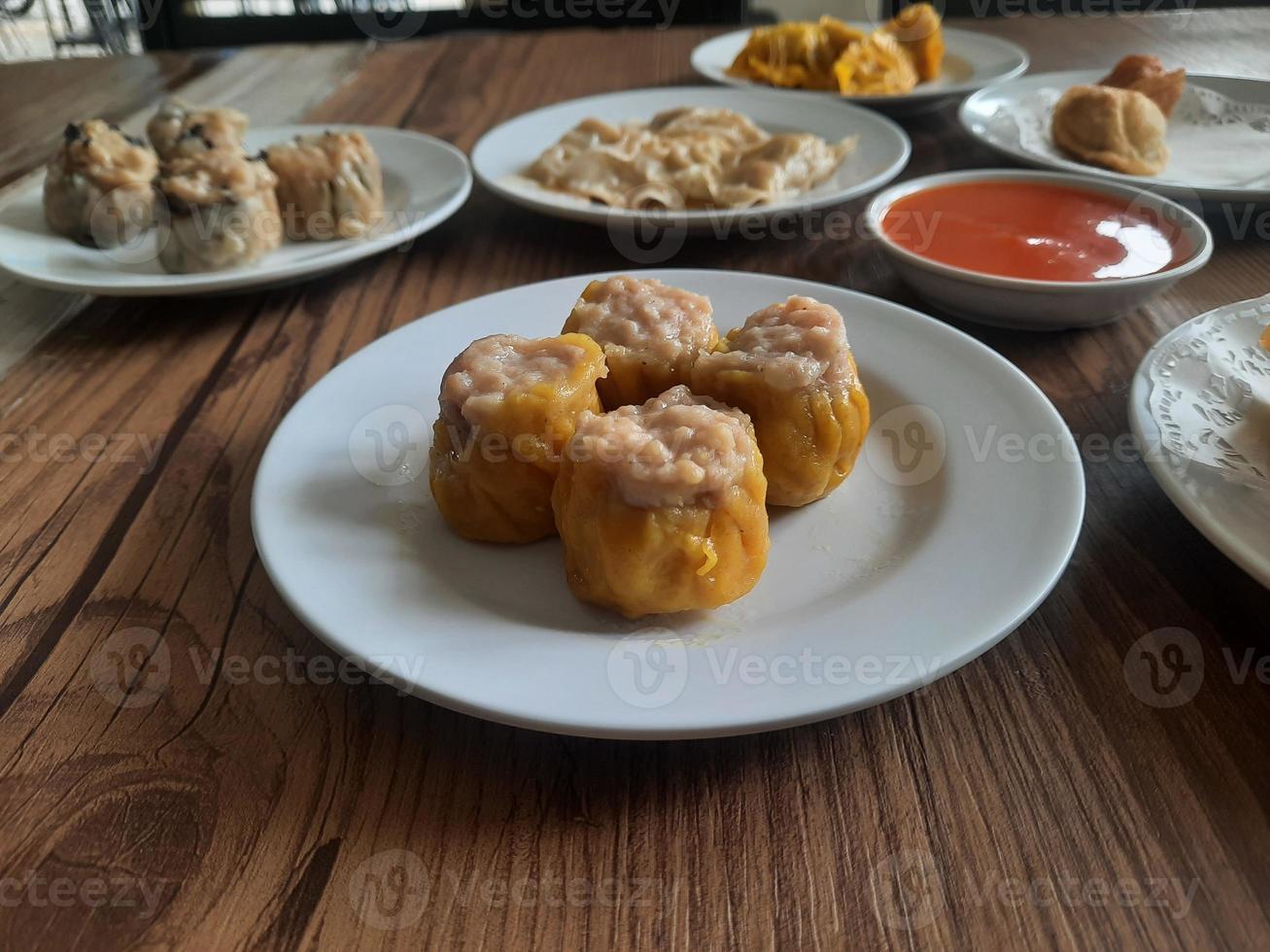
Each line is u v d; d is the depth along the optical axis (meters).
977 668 0.18
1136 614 0.19
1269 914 0.14
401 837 0.15
